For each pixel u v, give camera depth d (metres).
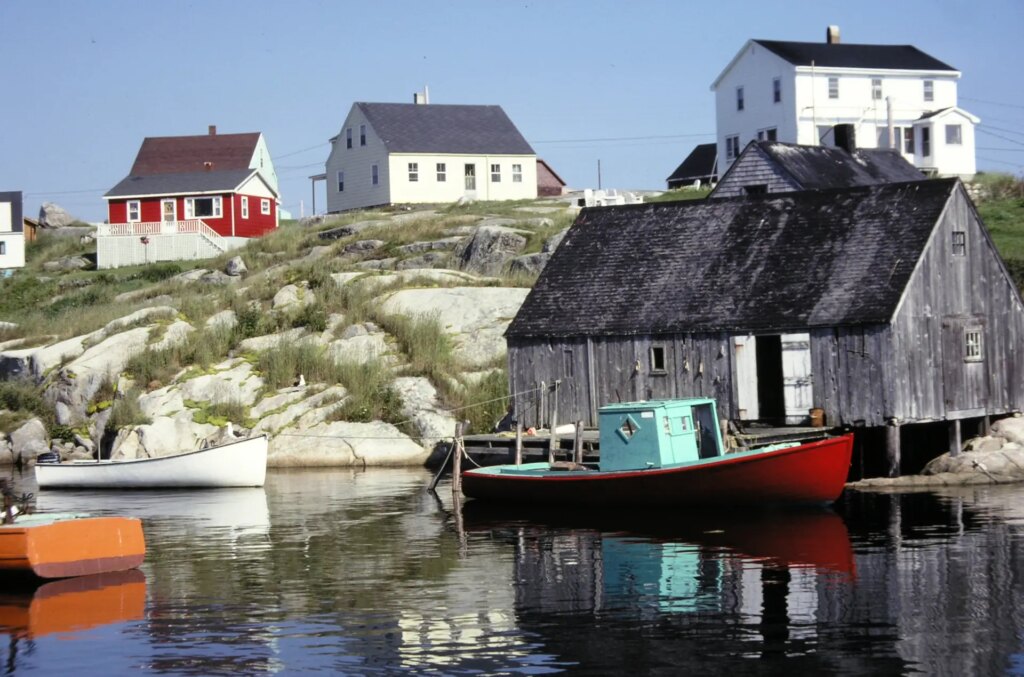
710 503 31.78
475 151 88.44
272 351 49.59
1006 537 26.59
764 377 40.19
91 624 21.91
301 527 31.48
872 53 84.00
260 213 90.31
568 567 25.38
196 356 51.25
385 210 83.88
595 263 41.91
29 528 24.92
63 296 74.19
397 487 39.12
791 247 38.66
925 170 80.31
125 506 36.66
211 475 40.28
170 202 87.69
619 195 74.75
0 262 90.50
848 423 35.66
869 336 35.22
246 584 24.69
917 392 35.56
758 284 38.00
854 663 18.42
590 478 32.94
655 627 20.55
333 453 45.28
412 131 88.31
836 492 31.48
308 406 47.00
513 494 34.53
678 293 39.22
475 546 28.14
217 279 69.75
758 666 18.42
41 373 53.97
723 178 53.28
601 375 39.72
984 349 37.78
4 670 19.41
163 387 49.56
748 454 30.92
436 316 50.69
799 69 80.38
